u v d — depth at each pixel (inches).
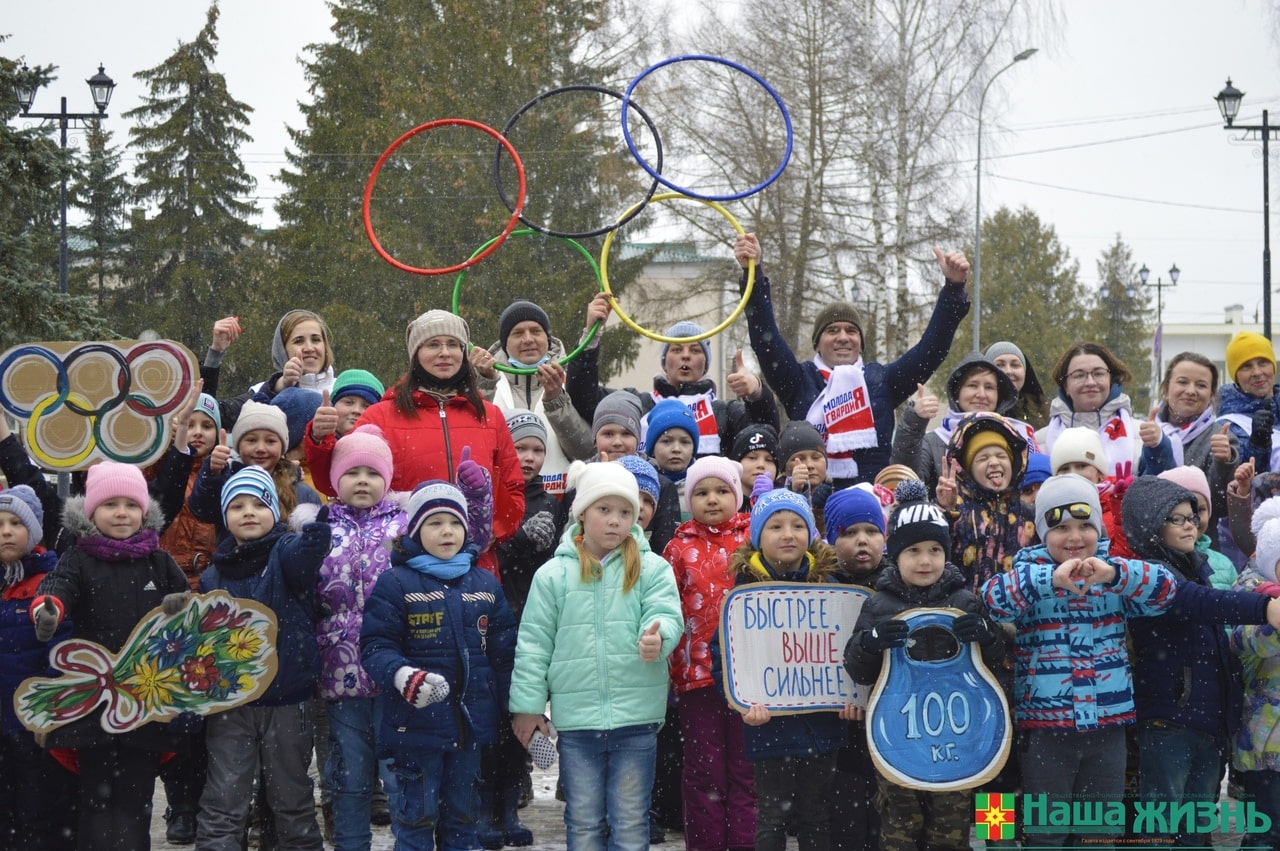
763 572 225.5
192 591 225.9
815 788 221.8
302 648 216.5
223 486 225.6
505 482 247.0
